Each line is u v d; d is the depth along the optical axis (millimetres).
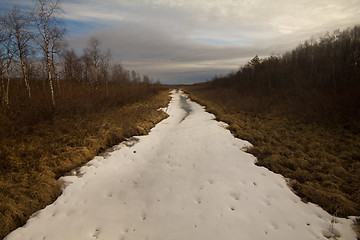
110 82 27359
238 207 4207
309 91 16703
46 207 4508
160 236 3529
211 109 17750
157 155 7738
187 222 3834
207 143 8555
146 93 30453
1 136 7305
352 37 19219
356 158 6645
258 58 36906
